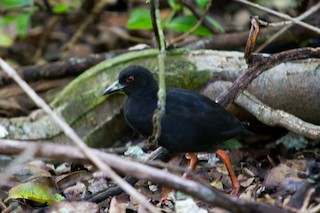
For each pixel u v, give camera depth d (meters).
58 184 10.52
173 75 11.77
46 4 16.42
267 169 10.75
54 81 14.13
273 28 13.77
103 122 12.23
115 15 17.64
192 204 9.05
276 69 11.41
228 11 17.20
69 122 12.23
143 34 16.86
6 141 8.09
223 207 7.46
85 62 13.89
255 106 10.98
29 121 12.17
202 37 14.27
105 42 17.34
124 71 9.77
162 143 9.53
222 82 11.65
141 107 9.67
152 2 10.38
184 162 10.75
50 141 11.95
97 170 10.57
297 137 11.55
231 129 9.67
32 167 10.80
